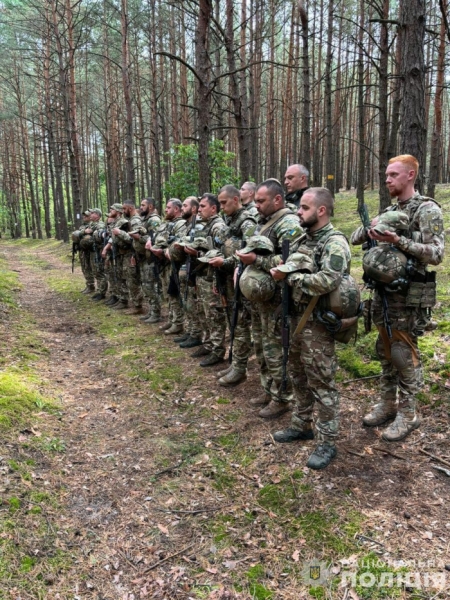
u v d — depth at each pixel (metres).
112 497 2.80
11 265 15.72
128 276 7.19
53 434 3.43
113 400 4.16
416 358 3.04
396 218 2.71
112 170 24.27
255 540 2.42
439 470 2.81
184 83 17.27
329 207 2.79
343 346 4.50
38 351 5.47
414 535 2.34
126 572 2.26
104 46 20.61
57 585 2.17
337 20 18.06
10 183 35.00
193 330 5.42
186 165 11.23
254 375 4.48
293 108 21.75
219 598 2.10
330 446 2.95
